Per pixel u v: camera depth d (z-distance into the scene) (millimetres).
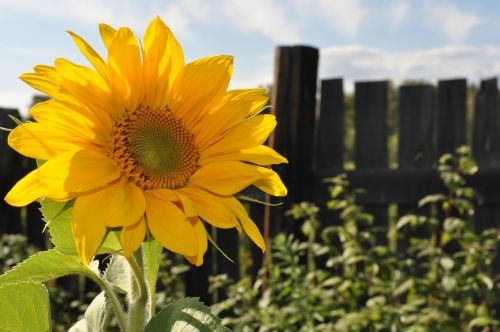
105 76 1256
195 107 1376
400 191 5398
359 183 5480
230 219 1232
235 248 5770
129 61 1277
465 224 4570
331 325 4117
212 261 5797
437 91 5477
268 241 5520
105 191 1181
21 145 1133
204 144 1373
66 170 1116
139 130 1319
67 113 1205
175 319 1107
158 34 1308
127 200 1166
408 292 4930
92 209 1129
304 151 5547
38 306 1127
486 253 4543
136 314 1222
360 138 5590
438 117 5473
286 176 5500
